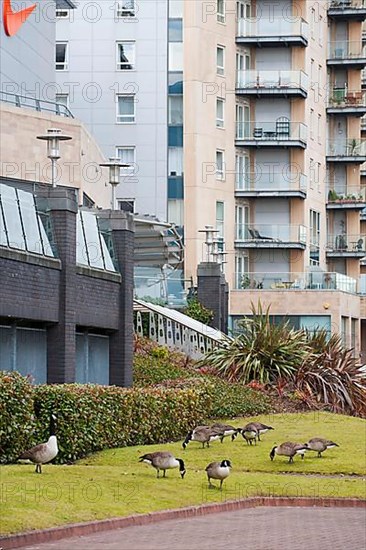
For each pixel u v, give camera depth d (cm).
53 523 1825
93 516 1919
